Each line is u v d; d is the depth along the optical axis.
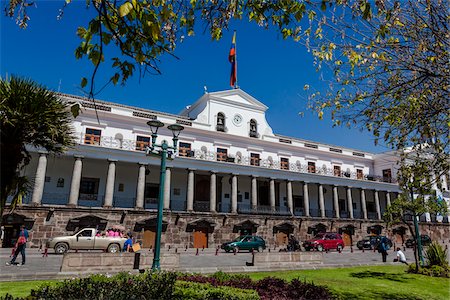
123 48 3.74
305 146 43.44
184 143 35.34
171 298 6.78
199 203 34.72
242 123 39.94
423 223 45.28
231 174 34.97
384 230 42.34
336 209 40.56
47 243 20.66
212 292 7.36
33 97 5.49
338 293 10.51
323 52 6.38
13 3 3.89
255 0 4.80
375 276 14.80
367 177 45.53
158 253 11.55
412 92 6.78
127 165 32.47
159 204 12.14
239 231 33.22
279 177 37.66
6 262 16.00
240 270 14.73
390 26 5.88
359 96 7.21
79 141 29.89
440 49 5.87
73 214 26.62
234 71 41.41
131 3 3.17
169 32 5.01
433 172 7.88
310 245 30.39
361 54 6.40
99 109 31.48
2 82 5.53
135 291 6.38
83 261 12.41
